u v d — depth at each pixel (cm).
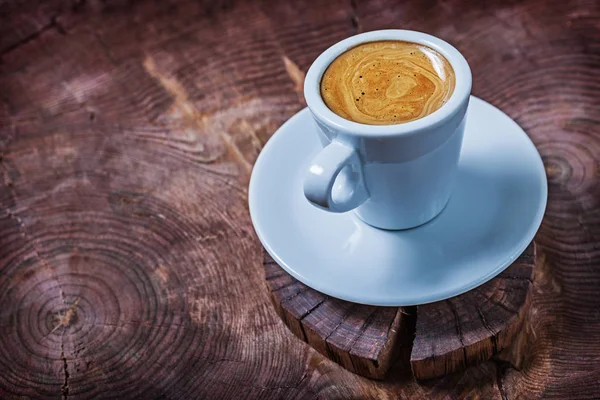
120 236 54
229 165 56
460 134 46
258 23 62
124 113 59
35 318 52
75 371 50
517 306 47
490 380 47
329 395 48
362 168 46
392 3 62
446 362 47
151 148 57
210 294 51
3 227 55
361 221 49
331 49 48
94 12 65
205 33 62
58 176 57
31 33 64
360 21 61
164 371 49
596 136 54
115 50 62
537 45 58
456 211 49
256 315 50
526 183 49
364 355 46
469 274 46
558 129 55
